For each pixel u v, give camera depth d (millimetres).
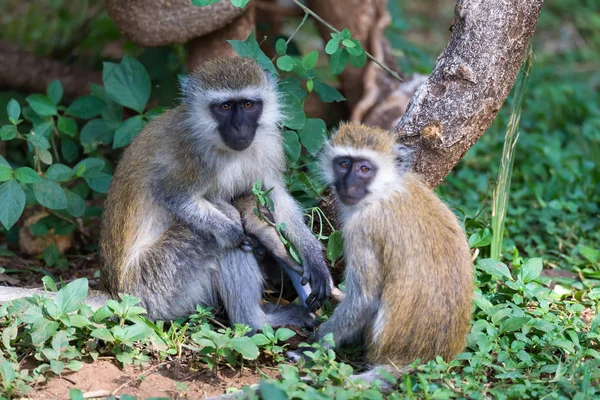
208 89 9609
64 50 17250
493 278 10141
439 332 8273
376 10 14180
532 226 13297
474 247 10477
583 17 23406
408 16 23891
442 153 9797
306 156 13484
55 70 15273
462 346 8508
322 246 10164
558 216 13352
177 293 9797
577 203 13852
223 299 9773
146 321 8984
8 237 12734
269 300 10648
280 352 8898
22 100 14469
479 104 9648
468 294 8430
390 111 14141
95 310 9523
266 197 9820
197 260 9781
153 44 12492
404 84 14438
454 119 9648
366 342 8719
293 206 10094
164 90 14461
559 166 15008
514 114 10484
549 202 13766
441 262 8328
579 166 15141
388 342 8367
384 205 8508
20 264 12086
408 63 17891
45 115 12008
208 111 9633
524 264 10164
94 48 17453
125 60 12078
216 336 8305
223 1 12195
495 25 9461
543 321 8969
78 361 8312
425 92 9773
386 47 14688
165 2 12094
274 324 9609
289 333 8578
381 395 7570
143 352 8797
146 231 10000
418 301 8273
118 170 10227
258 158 9984
